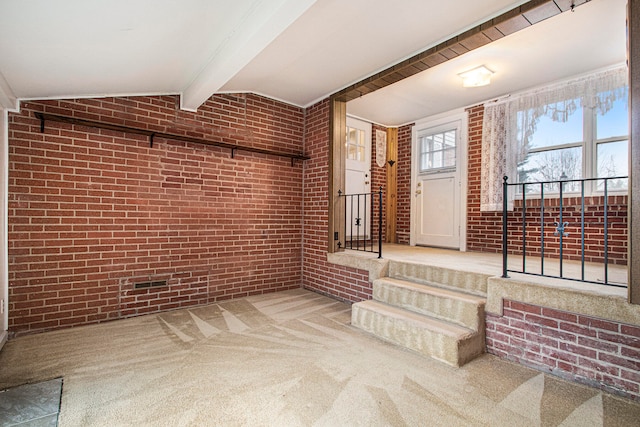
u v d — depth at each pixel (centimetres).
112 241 293
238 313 317
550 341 205
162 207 319
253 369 206
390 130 525
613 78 305
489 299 232
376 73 321
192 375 199
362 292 340
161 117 319
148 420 156
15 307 254
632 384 176
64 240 272
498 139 387
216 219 354
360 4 209
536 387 188
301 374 200
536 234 360
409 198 501
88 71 233
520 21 221
